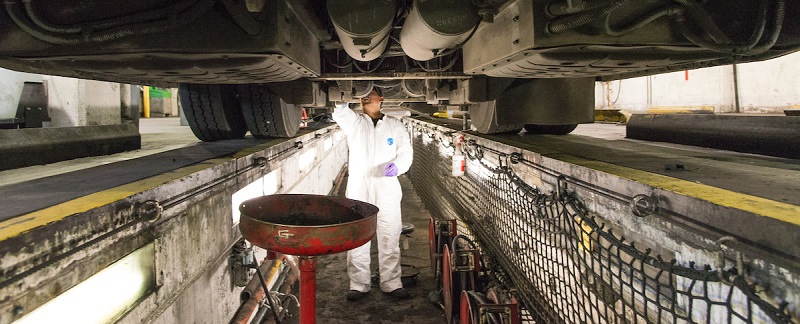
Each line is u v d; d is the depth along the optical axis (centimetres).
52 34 185
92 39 187
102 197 142
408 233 549
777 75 616
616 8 165
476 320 222
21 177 194
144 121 1090
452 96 417
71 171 212
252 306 281
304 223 201
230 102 399
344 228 161
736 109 677
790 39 194
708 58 212
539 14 181
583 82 365
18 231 101
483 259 334
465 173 461
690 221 123
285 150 380
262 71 237
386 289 366
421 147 812
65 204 132
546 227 244
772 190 132
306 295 169
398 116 1188
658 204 137
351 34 208
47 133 260
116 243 138
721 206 111
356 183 348
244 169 272
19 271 100
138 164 232
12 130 238
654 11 175
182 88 374
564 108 367
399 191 359
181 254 187
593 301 201
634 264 160
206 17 196
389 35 276
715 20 181
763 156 239
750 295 98
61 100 410
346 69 334
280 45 203
